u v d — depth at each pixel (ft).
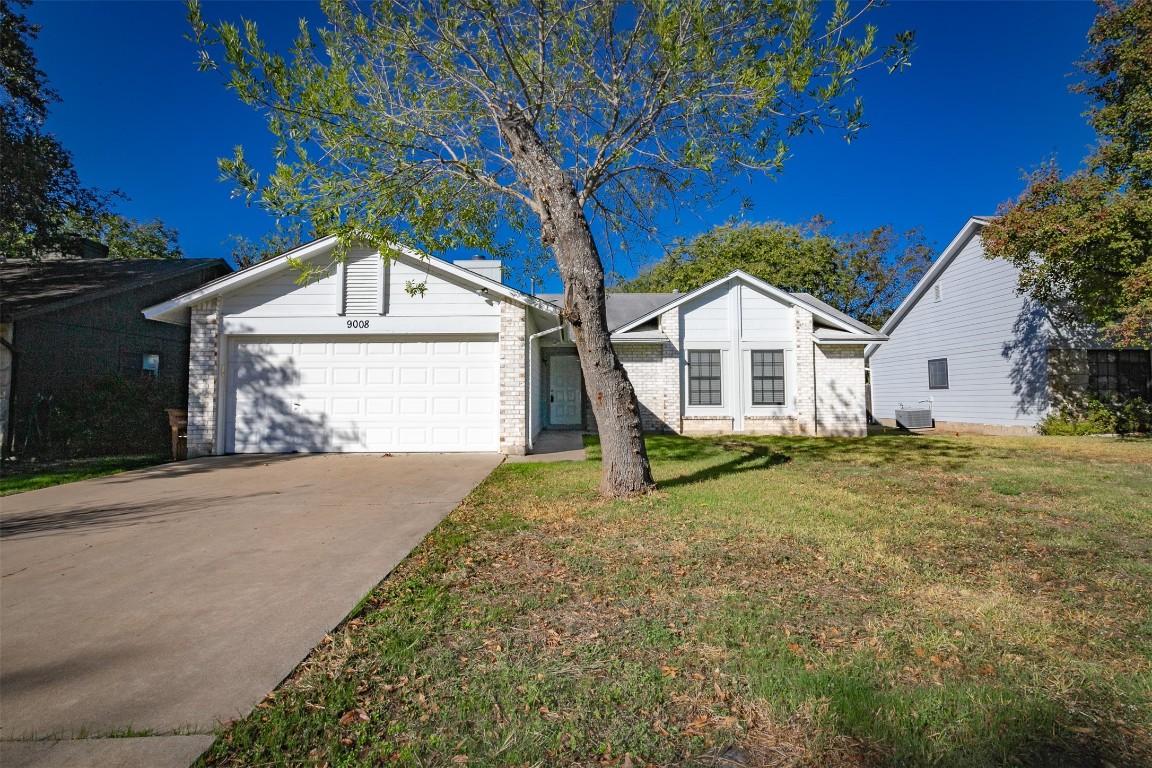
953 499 21.31
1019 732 7.20
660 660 9.10
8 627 10.40
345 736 7.23
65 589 12.34
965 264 59.72
